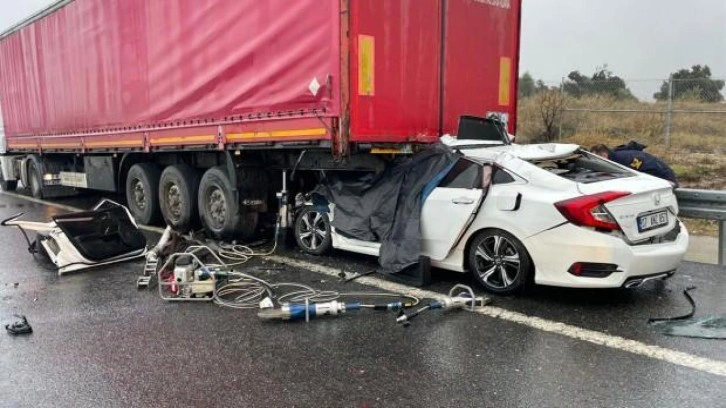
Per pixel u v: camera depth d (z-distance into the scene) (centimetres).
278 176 785
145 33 855
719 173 1210
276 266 657
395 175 613
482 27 709
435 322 468
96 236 682
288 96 627
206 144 765
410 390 353
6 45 1360
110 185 1058
